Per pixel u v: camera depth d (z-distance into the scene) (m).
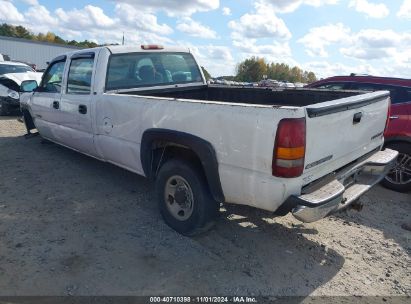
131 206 4.35
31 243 3.46
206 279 3.03
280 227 3.98
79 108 4.86
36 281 2.91
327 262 3.38
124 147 4.19
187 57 5.64
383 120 4.01
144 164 3.94
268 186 2.86
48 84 5.95
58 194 4.66
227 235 3.76
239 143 2.96
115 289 2.86
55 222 3.90
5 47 40.59
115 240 3.57
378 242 3.82
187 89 5.45
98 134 4.62
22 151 6.65
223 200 3.30
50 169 5.63
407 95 5.37
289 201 2.83
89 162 6.01
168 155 3.90
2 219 3.93
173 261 3.26
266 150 2.80
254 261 3.32
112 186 4.97
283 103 5.11
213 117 3.10
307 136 2.76
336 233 3.96
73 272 3.04
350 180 3.59
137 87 4.90
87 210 4.21
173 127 3.46
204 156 3.21
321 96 4.71
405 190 5.33
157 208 4.32
